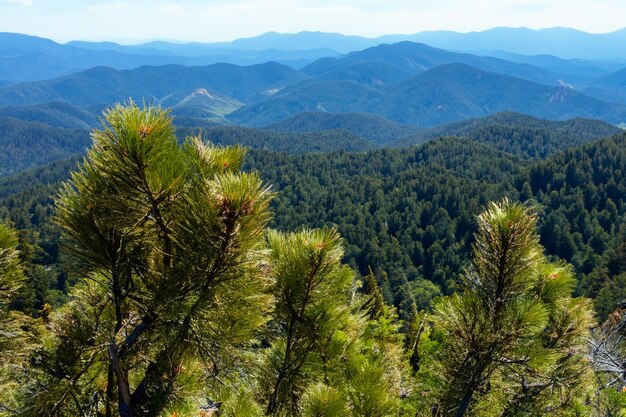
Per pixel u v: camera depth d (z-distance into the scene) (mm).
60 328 3180
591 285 63188
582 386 4977
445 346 4156
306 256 3389
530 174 146250
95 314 3303
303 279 3420
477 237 3855
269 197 2793
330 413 3125
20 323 3635
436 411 4449
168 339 2912
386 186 162625
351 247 108062
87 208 2859
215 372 3158
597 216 115000
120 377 2980
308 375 3605
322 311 3496
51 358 3080
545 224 106125
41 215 124438
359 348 4348
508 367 3936
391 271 95875
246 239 2754
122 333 3121
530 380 4379
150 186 2730
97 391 3348
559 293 4258
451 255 103375
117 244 2951
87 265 2998
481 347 3744
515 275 3746
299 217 136625
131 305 3094
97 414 3281
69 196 2918
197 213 2676
